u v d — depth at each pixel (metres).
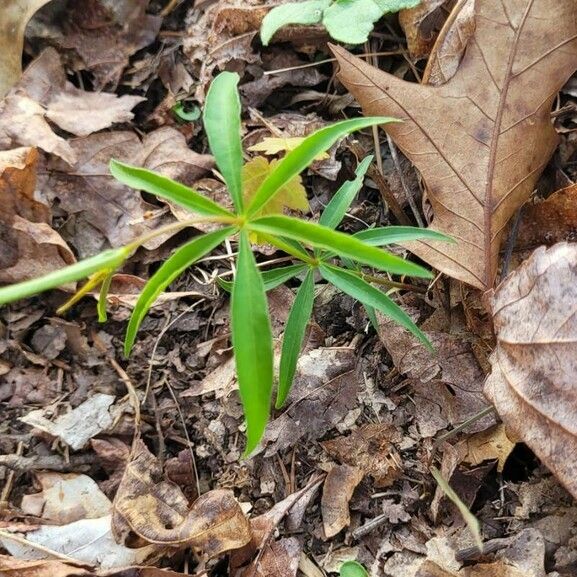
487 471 0.35
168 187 0.29
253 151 0.44
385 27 0.45
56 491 0.37
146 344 0.40
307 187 0.43
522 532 0.34
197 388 0.39
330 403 0.38
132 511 0.35
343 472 0.36
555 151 0.40
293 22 0.43
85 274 0.25
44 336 0.40
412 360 0.38
